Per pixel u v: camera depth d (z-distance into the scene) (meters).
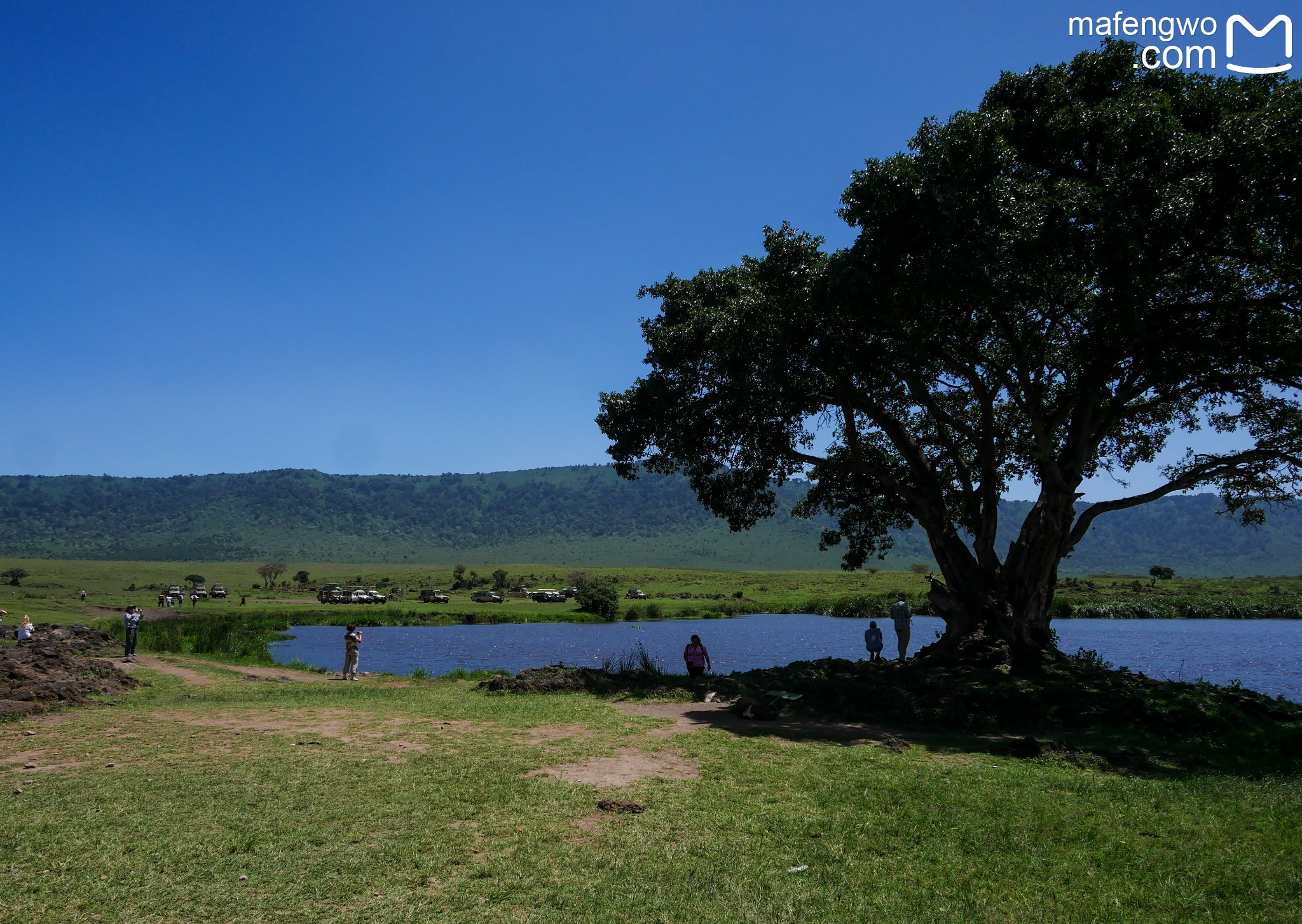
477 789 9.77
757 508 27.58
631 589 115.44
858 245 18.41
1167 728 15.75
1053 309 19.84
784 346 20.00
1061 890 7.20
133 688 19.86
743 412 23.47
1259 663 39.12
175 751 11.77
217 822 8.28
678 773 11.05
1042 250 16.81
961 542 23.47
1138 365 19.75
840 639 55.19
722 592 125.56
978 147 17.30
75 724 14.18
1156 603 84.38
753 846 8.09
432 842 7.85
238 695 18.78
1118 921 6.55
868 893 7.03
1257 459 22.31
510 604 96.88
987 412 22.19
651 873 7.27
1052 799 10.11
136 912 6.16
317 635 55.22
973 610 22.77
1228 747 14.97
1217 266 19.50
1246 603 85.69
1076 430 22.00
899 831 8.69
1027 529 22.78
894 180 17.50
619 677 20.44
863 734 14.62
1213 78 18.38
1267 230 16.75
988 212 17.42
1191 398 22.91
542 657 41.47
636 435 23.48
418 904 6.45
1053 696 17.44
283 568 179.50
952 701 17.08
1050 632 22.50
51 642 31.17
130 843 7.60
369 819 8.51
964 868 7.69
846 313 19.16
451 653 44.00
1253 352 17.58
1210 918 6.61
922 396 22.14
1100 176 17.56
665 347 23.62
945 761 12.44
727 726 14.82
